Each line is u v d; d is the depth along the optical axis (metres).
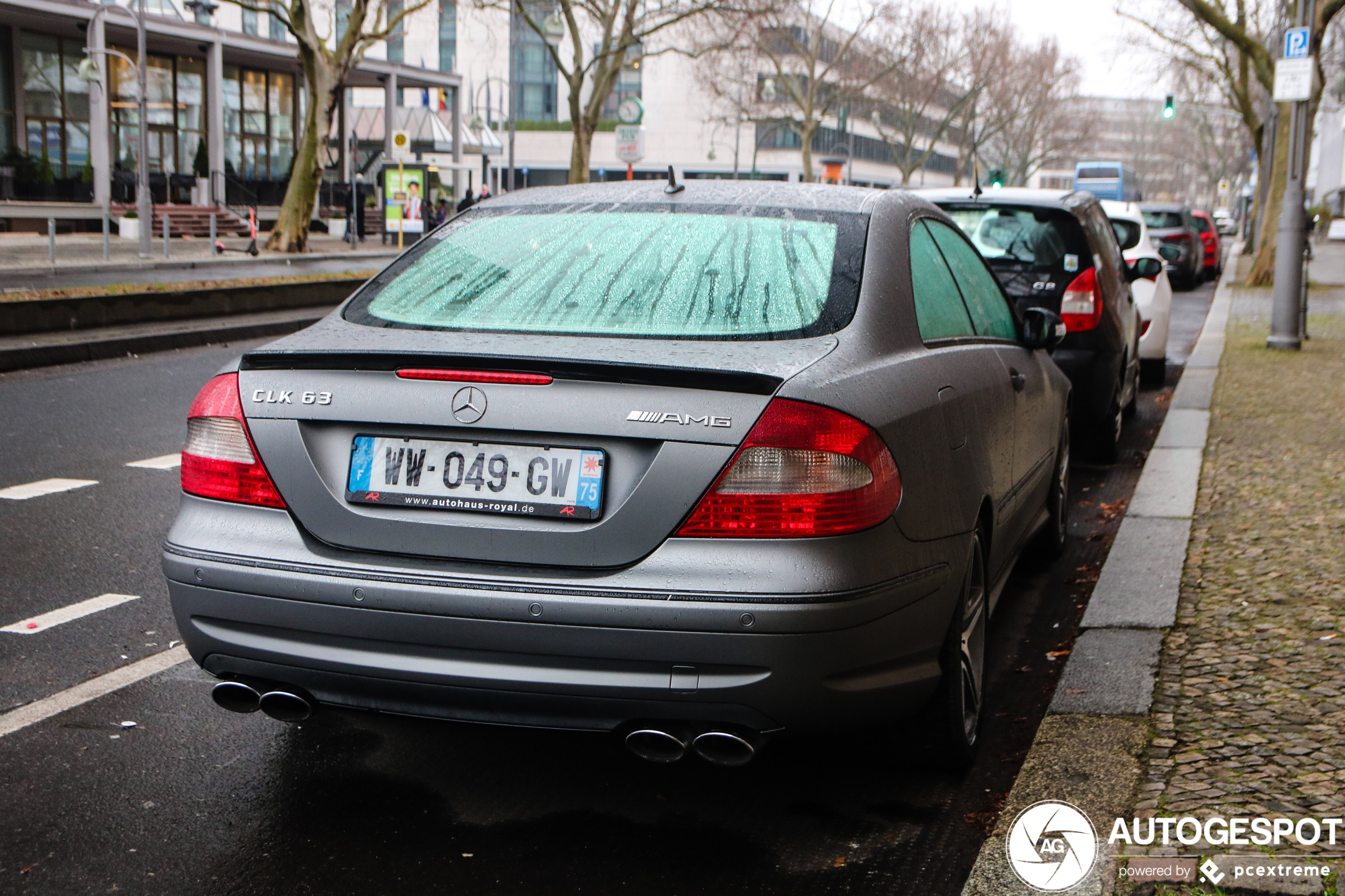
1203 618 4.70
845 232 3.62
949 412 3.45
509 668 2.85
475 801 3.39
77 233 38.09
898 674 3.09
